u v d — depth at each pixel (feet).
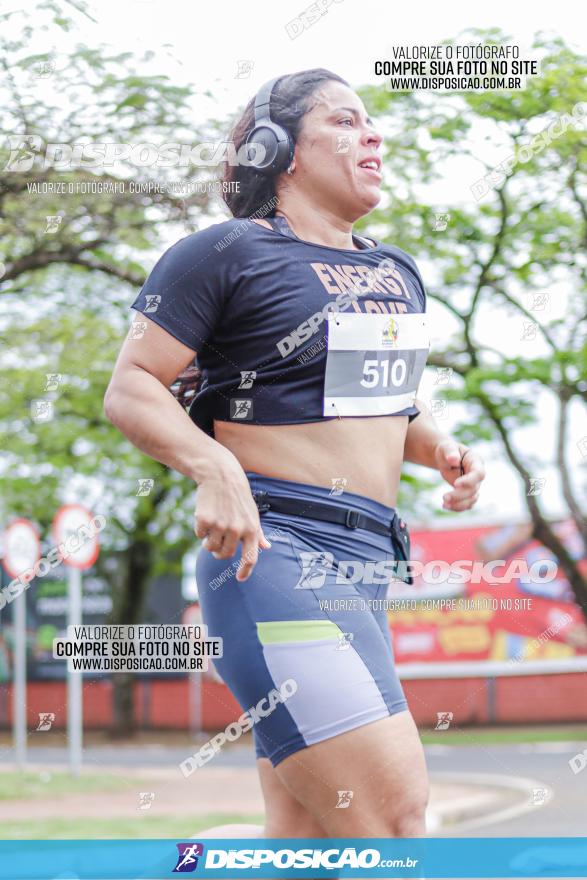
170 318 7.28
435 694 68.64
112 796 25.26
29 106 16.67
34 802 23.75
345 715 6.88
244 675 7.12
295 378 7.38
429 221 27.40
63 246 21.74
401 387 7.80
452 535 55.42
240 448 7.50
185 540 60.90
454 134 23.63
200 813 20.27
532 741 57.57
